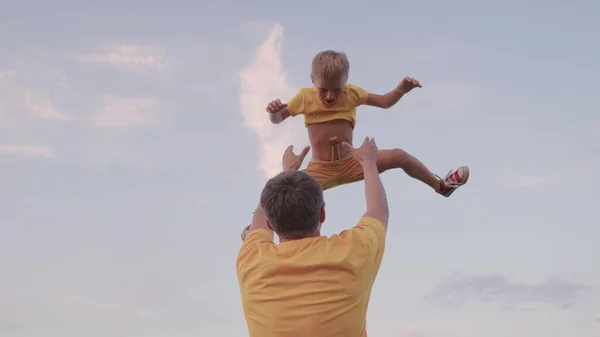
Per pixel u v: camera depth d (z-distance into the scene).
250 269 2.87
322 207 2.95
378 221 3.01
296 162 3.88
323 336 2.70
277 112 4.78
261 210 3.24
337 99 4.80
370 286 2.87
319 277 2.75
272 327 2.75
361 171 4.84
